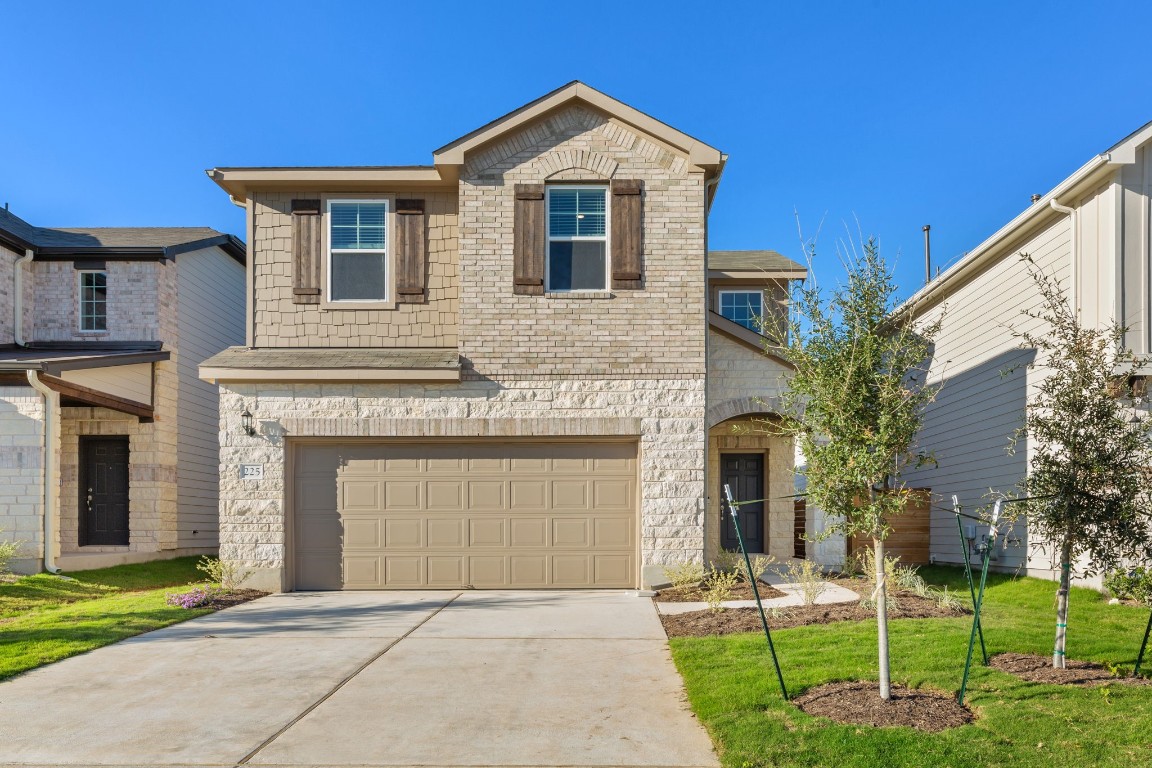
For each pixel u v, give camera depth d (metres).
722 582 10.69
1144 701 5.88
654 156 11.99
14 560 12.47
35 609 10.67
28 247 15.84
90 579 12.83
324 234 12.57
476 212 11.91
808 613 9.28
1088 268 11.34
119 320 16.12
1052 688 6.18
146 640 8.57
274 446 11.64
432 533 11.79
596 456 11.89
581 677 7.03
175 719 5.99
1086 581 10.94
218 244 18.41
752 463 16.80
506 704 6.30
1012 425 13.16
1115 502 6.61
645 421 11.73
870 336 6.09
